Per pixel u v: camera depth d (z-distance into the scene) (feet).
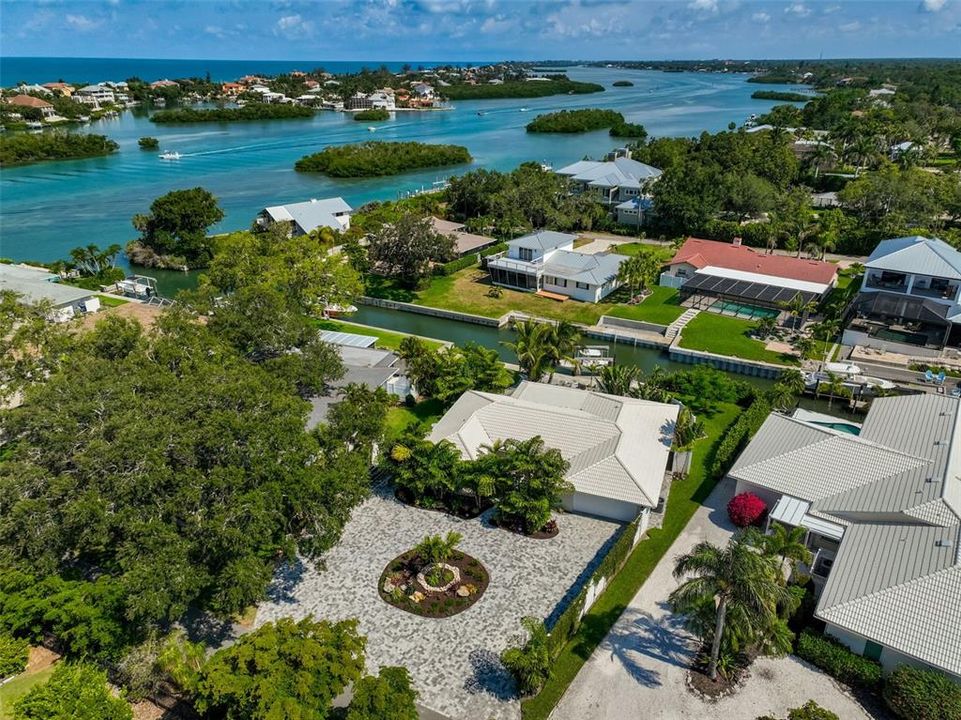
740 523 131.85
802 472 132.87
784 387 173.99
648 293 273.95
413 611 111.34
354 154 550.36
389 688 81.82
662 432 150.82
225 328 155.53
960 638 92.63
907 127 534.78
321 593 115.55
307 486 104.68
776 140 474.49
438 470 133.49
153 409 107.65
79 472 102.12
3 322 155.12
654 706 95.04
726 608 95.66
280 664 81.46
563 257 284.41
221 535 93.56
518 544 127.85
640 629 109.09
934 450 130.72
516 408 153.38
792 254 322.96
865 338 216.95
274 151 644.27
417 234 274.36
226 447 102.42
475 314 255.50
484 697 96.48
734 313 249.96
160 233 317.63
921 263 225.97
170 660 89.56
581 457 139.33
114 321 147.84
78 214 405.80
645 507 128.77
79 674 85.61
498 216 362.94
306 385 160.35
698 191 350.84
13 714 80.33
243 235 267.80
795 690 97.40
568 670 100.89
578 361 196.24
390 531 131.44
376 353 196.44
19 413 107.96
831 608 101.65
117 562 97.86
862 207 348.18
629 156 484.74
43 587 96.58
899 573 103.14
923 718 86.94
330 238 321.93
